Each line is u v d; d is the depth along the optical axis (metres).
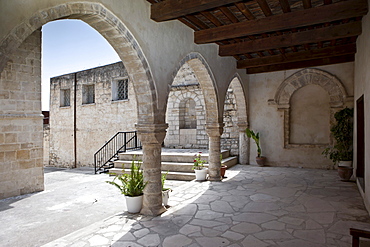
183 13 3.86
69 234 3.46
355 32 4.95
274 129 8.71
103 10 3.12
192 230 3.51
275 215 4.06
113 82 12.30
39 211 4.79
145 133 4.14
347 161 6.86
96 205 5.11
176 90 10.86
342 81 7.68
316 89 8.27
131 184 4.28
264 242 3.13
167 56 4.44
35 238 3.62
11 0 2.19
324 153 7.93
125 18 3.49
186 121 11.16
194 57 5.29
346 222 3.74
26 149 6.14
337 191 5.45
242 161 9.16
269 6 4.51
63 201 5.42
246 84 8.80
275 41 5.64
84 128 13.23
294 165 8.44
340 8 4.09
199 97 10.42
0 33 2.11
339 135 7.12
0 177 5.67
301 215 4.05
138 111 4.20
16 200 5.54
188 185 6.13
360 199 4.86
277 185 6.03
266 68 8.41
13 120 5.93
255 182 6.37
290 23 4.37
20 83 6.09
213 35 5.05
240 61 7.79
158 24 4.23
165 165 7.93
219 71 6.53
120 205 5.09
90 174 9.60
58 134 14.30
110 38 3.58
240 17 5.00
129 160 8.96
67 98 14.23
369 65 4.07
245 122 8.95
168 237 3.29
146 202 4.23
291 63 7.98
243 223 3.74
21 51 6.12
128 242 3.16
